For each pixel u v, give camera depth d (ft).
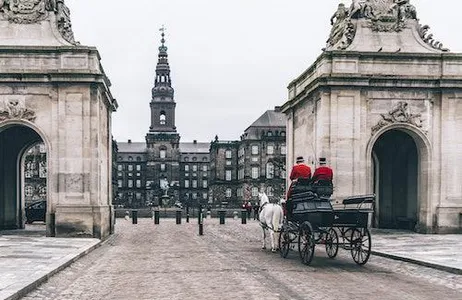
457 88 109.60
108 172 124.57
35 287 48.16
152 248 86.12
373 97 108.47
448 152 110.01
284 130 474.08
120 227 148.46
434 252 73.31
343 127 106.22
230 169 566.36
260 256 74.13
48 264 59.72
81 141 101.96
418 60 109.91
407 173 129.18
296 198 68.80
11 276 50.78
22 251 74.02
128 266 63.72
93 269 61.31
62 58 102.53
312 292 46.32
